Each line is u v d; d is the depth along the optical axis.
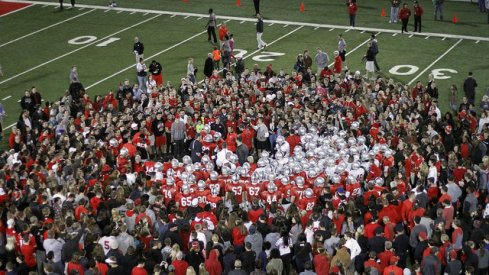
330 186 19.88
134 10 44.47
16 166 21.80
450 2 45.88
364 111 26.88
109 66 36.19
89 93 32.94
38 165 21.53
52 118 27.09
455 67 35.25
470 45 38.09
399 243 17.50
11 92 33.19
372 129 24.78
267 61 36.31
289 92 29.11
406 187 20.53
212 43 39.12
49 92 33.19
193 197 19.55
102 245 17.23
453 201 20.25
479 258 17.06
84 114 27.19
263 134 25.84
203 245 17.44
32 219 18.06
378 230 17.12
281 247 17.52
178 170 21.16
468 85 30.55
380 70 35.12
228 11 44.16
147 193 19.81
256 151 26.34
